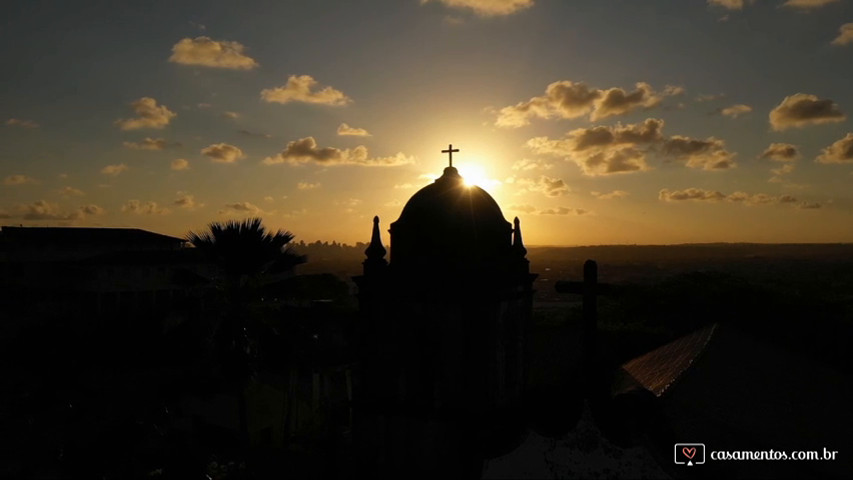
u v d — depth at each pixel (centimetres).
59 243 5647
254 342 2405
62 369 3172
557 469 1332
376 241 1686
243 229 2311
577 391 1418
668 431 1303
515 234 1723
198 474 2248
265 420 3123
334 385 3494
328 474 2233
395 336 1619
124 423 2391
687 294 4016
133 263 5100
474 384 1530
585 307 1534
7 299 4962
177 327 2445
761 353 1950
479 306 1530
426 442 1557
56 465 2198
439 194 1653
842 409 1705
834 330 3306
